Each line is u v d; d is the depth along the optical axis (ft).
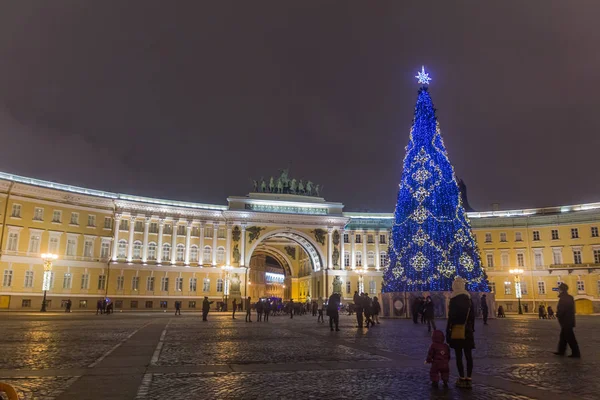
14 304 234.58
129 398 33.78
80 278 261.85
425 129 172.04
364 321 153.58
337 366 48.85
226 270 305.53
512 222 310.24
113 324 126.41
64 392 35.53
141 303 281.95
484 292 164.35
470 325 38.75
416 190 166.91
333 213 337.72
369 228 343.46
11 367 47.24
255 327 117.08
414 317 133.69
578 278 286.05
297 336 87.61
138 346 67.97
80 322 135.13
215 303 302.86
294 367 48.08
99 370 45.70
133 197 294.05
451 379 41.78
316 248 329.93
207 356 56.85
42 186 250.57
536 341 77.77
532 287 298.15
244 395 35.14
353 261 337.11
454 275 158.20
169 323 134.31
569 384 39.42
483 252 313.32
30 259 242.78
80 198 267.39
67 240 259.39
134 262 282.56
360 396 34.91
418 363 51.13
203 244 307.99
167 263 294.46
